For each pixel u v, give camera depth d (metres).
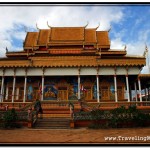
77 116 21.72
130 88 43.16
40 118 24.75
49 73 37.81
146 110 28.86
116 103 31.94
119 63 37.03
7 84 40.50
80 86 39.09
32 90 40.06
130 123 20.58
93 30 49.38
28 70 37.94
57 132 17.53
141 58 37.03
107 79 40.19
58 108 29.25
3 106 32.66
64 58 37.62
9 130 18.94
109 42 46.16
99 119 21.19
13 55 42.62
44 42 46.53
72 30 48.28
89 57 37.50
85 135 15.63
